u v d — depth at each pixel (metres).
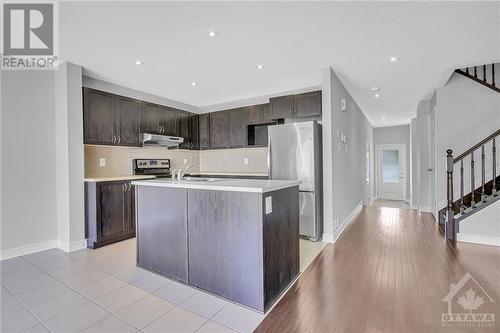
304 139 3.69
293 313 1.89
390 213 5.60
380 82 4.04
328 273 2.55
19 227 3.06
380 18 2.24
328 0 1.99
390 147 8.42
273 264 2.05
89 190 3.35
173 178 2.85
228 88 4.29
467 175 4.08
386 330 1.68
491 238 3.38
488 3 2.03
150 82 3.95
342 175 4.19
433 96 4.81
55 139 3.36
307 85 4.14
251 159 5.28
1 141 2.95
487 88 3.97
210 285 2.18
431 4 2.05
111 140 3.78
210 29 2.41
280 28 2.40
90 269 2.68
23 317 1.85
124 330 1.70
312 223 3.62
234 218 2.03
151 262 2.63
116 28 2.38
